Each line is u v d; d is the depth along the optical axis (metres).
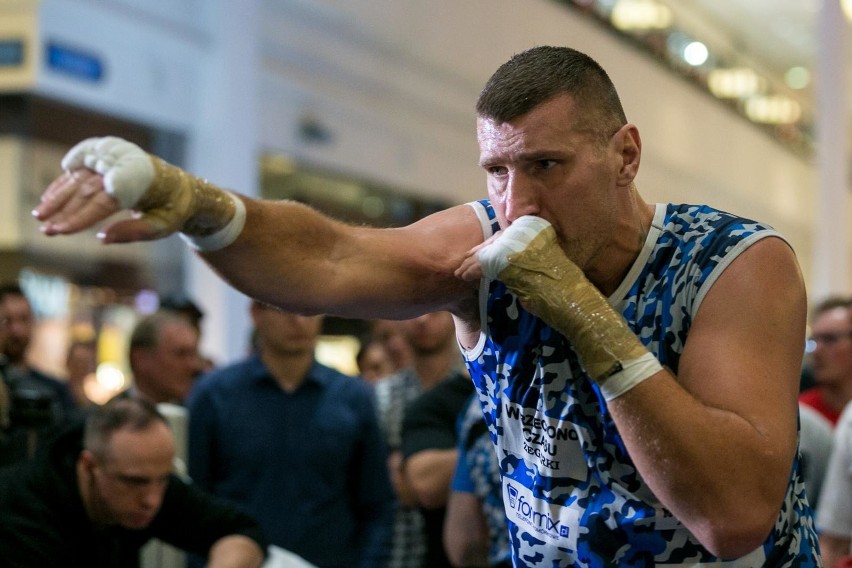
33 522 2.30
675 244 1.47
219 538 2.59
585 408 1.45
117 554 2.46
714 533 1.28
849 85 11.28
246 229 1.35
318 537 3.21
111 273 6.77
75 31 6.21
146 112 6.79
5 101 6.11
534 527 1.55
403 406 3.80
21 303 4.31
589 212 1.38
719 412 1.29
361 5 8.76
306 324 3.28
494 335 1.53
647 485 1.38
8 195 6.16
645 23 13.33
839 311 3.79
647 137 13.08
